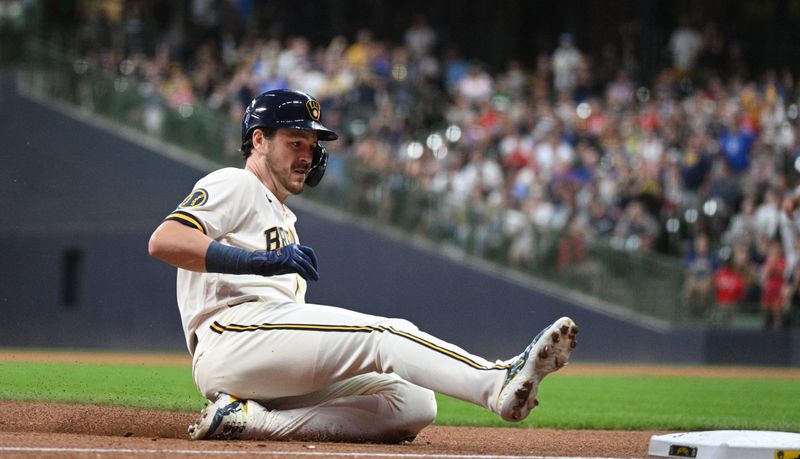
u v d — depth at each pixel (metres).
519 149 67.38
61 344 75.19
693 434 16.97
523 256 64.38
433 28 92.12
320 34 89.50
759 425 25.81
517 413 15.62
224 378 17.20
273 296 17.47
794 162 65.12
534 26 94.12
